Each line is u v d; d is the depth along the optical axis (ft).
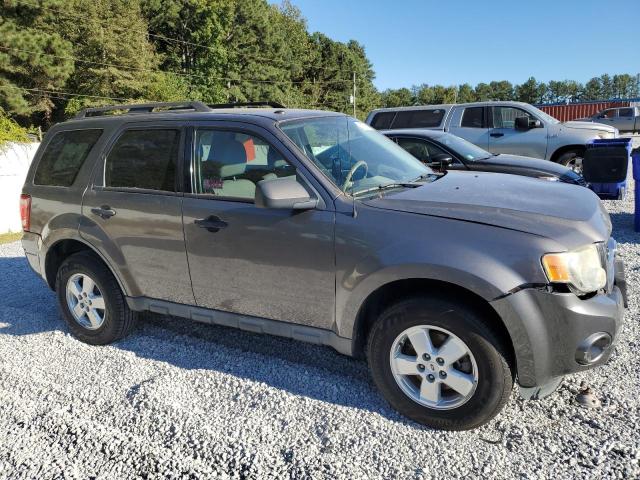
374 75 316.19
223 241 11.67
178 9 191.72
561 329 8.87
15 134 44.93
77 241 14.44
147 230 12.79
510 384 9.30
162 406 11.02
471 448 9.24
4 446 10.10
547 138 35.35
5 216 40.40
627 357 11.99
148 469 9.23
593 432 9.41
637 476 8.28
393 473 8.75
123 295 13.84
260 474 8.93
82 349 14.17
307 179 10.89
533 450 9.08
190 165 12.39
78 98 134.72
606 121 107.45
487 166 25.03
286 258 10.94
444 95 357.20
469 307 9.36
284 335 11.52
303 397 11.13
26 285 20.67
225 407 10.93
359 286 10.09
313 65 268.41
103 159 13.85
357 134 13.42
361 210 10.27
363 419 10.27
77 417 10.86
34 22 102.78
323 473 8.84
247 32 214.48
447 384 9.64
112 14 141.69
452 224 9.52
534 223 9.30
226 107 14.69
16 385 12.38
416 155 27.25
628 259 19.53
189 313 12.80
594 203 10.82
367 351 10.50
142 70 144.97
